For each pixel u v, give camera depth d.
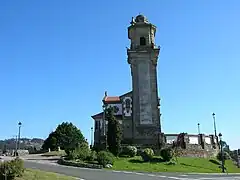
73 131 100.88
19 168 28.75
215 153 76.31
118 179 34.59
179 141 69.19
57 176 31.73
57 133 98.94
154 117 71.81
